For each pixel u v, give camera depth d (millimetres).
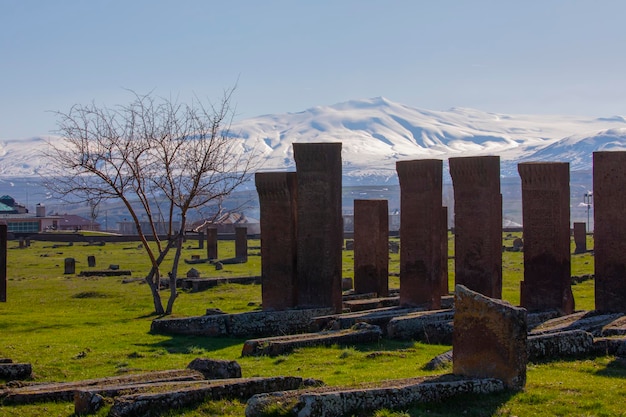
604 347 23453
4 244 47875
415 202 38062
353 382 19734
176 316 40969
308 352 26828
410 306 37844
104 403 17141
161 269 70688
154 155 46344
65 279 63188
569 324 29188
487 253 36688
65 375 23234
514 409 16578
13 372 22250
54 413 17719
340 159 38000
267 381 18094
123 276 65500
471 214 37000
